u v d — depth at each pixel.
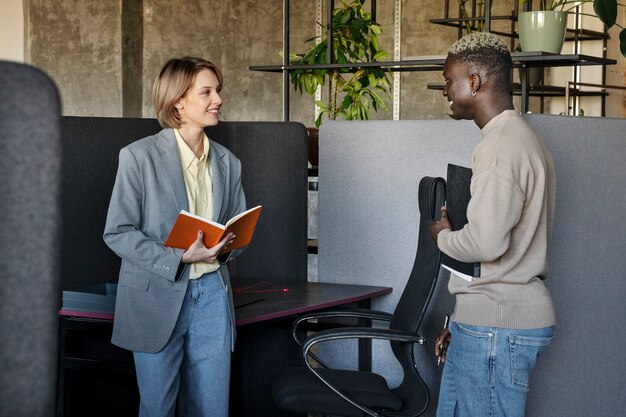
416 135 3.57
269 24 10.57
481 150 2.15
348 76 5.75
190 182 2.56
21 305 0.73
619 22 6.88
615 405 3.36
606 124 3.22
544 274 2.23
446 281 3.43
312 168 4.13
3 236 0.72
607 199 3.25
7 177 0.71
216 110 2.55
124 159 2.45
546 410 3.23
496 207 2.08
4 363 0.73
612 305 3.31
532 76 5.69
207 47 10.85
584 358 3.27
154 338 2.43
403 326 2.78
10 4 11.45
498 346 2.17
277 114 10.61
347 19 4.46
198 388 2.56
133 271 2.46
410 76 9.90
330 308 3.37
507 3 9.17
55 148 0.74
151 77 11.08
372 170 3.67
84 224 3.12
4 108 0.71
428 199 2.77
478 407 2.22
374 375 3.01
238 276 3.90
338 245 3.76
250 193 3.88
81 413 3.05
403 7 9.78
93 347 3.06
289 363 3.73
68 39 11.12
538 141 2.21
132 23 10.95
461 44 2.28
